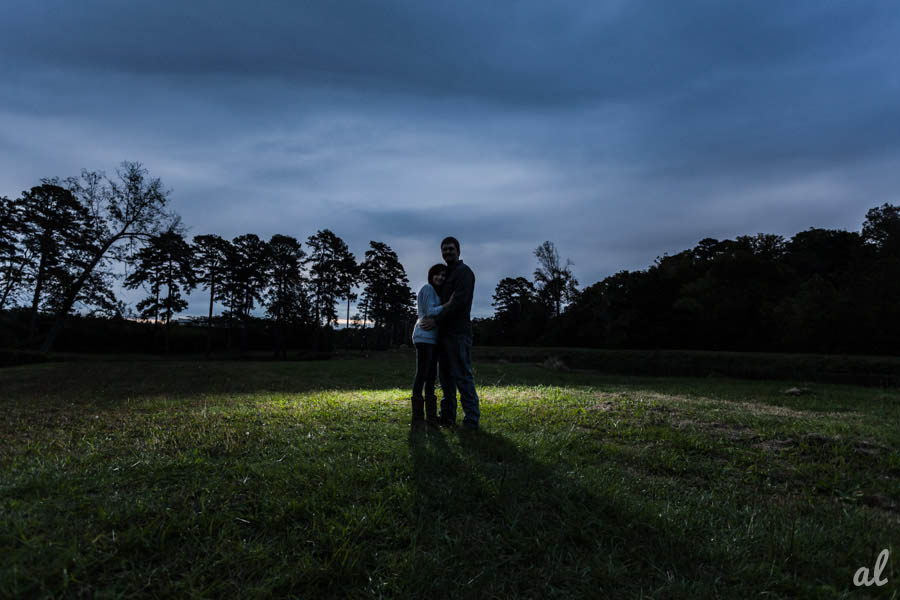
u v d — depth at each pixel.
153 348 43.62
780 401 8.16
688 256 51.16
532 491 2.61
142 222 33.75
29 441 3.48
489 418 4.94
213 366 14.41
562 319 45.00
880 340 24.56
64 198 33.84
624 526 2.26
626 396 6.72
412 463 2.98
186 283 42.62
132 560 1.75
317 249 52.00
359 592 1.67
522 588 1.76
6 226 33.59
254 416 4.64
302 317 46.19
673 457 3.57
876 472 3.37
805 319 26.89
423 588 1.70
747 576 1.89
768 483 3.13
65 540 1.83
